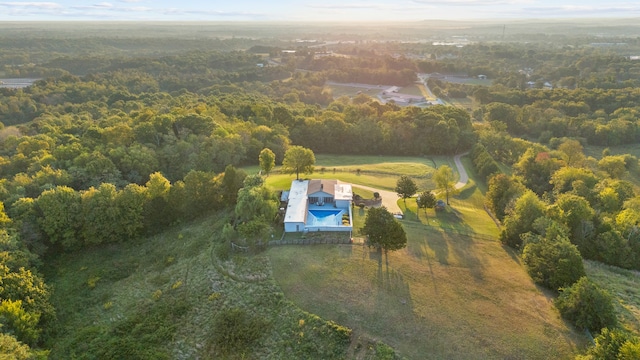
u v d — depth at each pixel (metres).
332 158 131.75
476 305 53.47
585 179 91.62
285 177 98.62
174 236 77.94
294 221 70.75
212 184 84.88
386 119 147.62
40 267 69.75
